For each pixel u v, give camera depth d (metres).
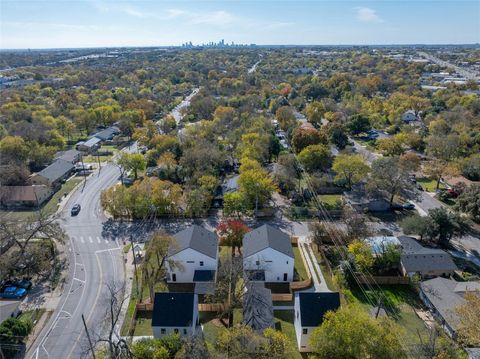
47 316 49.56
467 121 127.56
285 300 52.75
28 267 58.72
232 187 85.56
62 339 45.66
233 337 37.75
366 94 199.62
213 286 53.53
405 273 57.66
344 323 36.00
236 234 65.75
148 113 159.00
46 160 110.06
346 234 66.81
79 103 175.38
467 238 69.38
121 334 46.25
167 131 132.25
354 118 135.62
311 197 86.94
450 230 64.81
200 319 48.97
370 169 87.94
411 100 161.75
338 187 91.44
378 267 58.66
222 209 81.88
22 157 104.44
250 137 105.44
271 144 107.69
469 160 96.94
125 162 94.50
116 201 75.75
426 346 39.16
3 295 52.75
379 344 34.44
